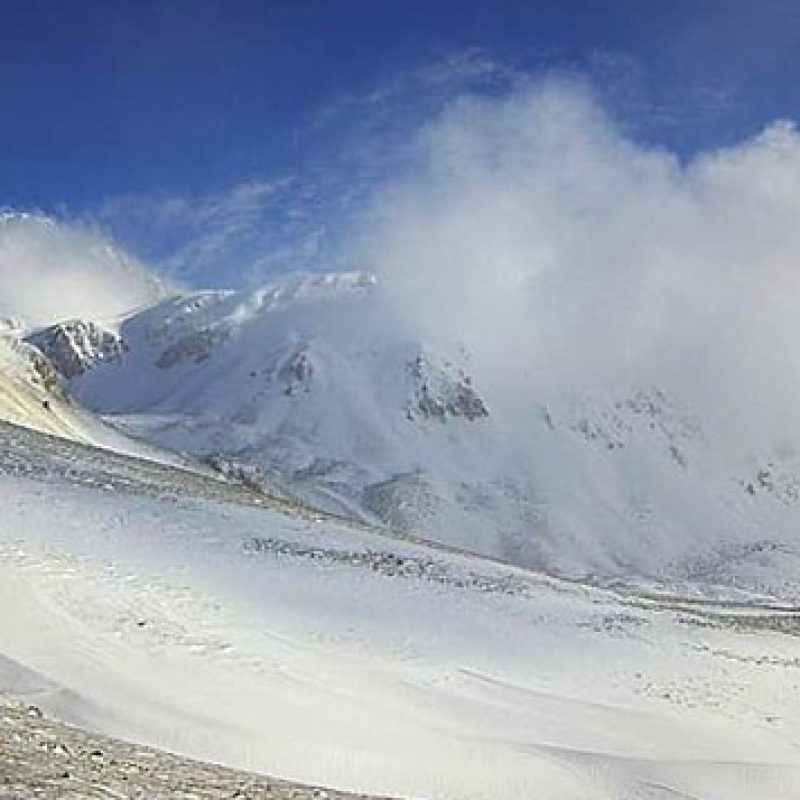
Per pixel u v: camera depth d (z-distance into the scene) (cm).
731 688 4212
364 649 3644
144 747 2295
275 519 5522
